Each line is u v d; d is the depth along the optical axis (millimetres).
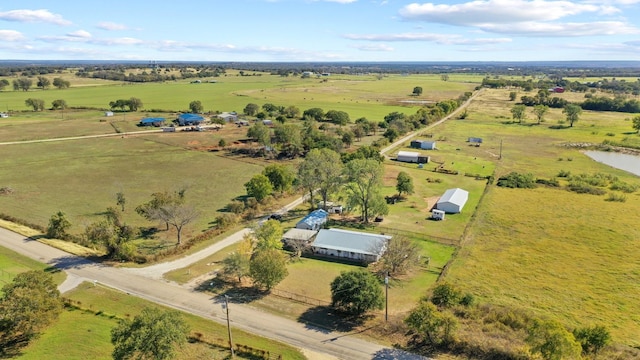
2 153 134500
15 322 43938
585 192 101062
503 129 185500
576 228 79438
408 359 42750
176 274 61156
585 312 52688
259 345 45000
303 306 53438
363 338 46500
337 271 63719
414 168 124062
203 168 120750
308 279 60969
